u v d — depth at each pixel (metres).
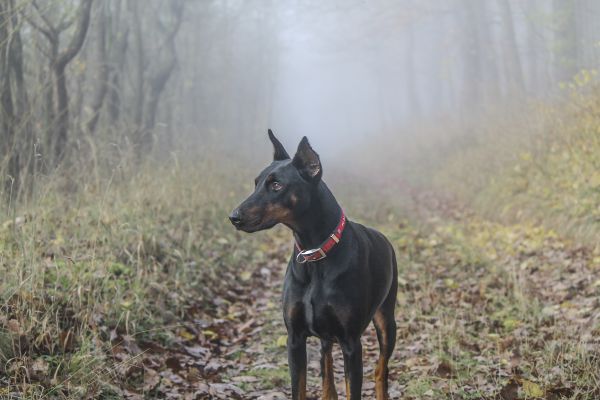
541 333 5.77
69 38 12.52
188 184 9.95
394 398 4.86
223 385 4.96
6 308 4.67
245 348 5.95
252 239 9.98
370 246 4.36
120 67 13.38
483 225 11.38
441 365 5.22
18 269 5.05
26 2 7.92
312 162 3.94
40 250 5.81
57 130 9.41
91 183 8.16
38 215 6.27
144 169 9.35
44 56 10.49
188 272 7.14
